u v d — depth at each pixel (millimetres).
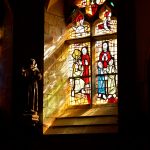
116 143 15750
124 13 16266
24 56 17438
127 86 15906
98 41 17766
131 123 15656
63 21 18219
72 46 18141
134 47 16062
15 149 17016
